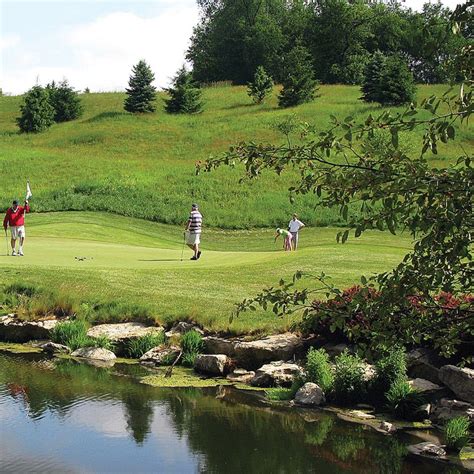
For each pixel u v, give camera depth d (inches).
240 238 1733.5
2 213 1806.1
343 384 476.7
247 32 4252.0
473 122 2374.5
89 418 434.6
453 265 197.9
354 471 354.0
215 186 2079.2
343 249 991.6
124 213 1822.1
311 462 368.2
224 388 512.7
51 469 347.3
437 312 217.3
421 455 381.1
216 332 599.5
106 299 697.6
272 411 457.4
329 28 4057.6
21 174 2244.1
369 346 223.1
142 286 738.2
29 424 420.5
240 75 4325.8
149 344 610.9
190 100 3100.4
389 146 201.6
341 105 2883.9
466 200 186.7
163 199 1978.3
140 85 3142.2
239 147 221.0
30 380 527.5
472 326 210.5
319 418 444.1
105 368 569.9
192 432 412.8
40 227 1473.9
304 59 3280.0
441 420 433.4
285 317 599.2
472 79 192.4
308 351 545.0
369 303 213.3
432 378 478.9
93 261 934.4
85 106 3412.9
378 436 411.2
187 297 688.4
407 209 193.6
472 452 387.2
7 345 657.0
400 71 2842.0
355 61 3991.1
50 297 714.2
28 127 2994.6
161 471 348.8
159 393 496.7
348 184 199.8
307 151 211.2
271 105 3095.5
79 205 1854.1
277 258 896.3
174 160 2442.2
